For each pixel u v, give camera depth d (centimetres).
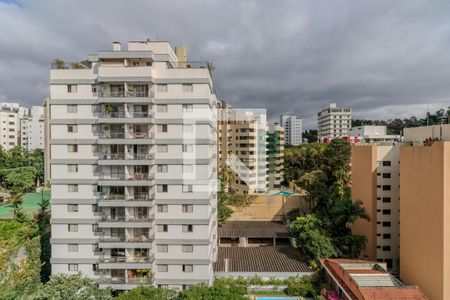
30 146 14812
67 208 3441
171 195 3422
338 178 6500
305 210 6166
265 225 5759
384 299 2850
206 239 3419
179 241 3425
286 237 5234
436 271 3100
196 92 3362
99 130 3397
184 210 3425
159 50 3447
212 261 3922
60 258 3453
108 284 3316
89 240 3434
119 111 3412
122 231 3438
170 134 3394
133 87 3397
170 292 3209
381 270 3534
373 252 4497
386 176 4494
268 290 3772
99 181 3334
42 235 4291
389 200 4488
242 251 4647
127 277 3381
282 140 9144
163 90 3384
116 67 3281
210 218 3612
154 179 3412
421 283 3378
